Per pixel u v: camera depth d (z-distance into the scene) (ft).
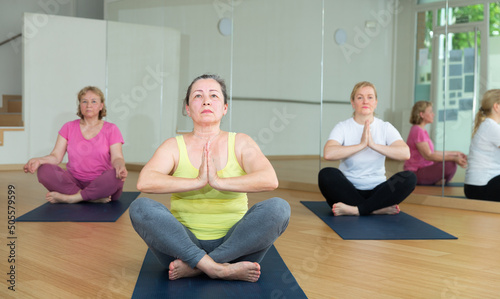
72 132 13.51
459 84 13.89
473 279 6.90
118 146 13.53
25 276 6.75
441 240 9.50
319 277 6.88
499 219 12.13
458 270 7.37
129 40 23.31
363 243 9.12
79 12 28.60
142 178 6.34
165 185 6.27
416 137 14.69
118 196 13.79
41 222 10.61
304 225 10.87
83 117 13.65
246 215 6.49
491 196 13.26
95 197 13.10
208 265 6.28
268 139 18.67
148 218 6.27
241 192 6.55
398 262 7.79
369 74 15.87
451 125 14.02
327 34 16.96
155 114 22.67
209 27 20.61
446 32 14.15
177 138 6.95
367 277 6.92
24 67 22.85
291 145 17.97
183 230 6.39
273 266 7.34
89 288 6.26
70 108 23.68
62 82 23.49
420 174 14.58
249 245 6.35
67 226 10.24
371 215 12.10
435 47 14.39
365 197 12.46
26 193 15.17
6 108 26.78
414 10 14.82
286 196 15.84
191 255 6.28
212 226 6.80
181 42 21.61
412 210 13.34
